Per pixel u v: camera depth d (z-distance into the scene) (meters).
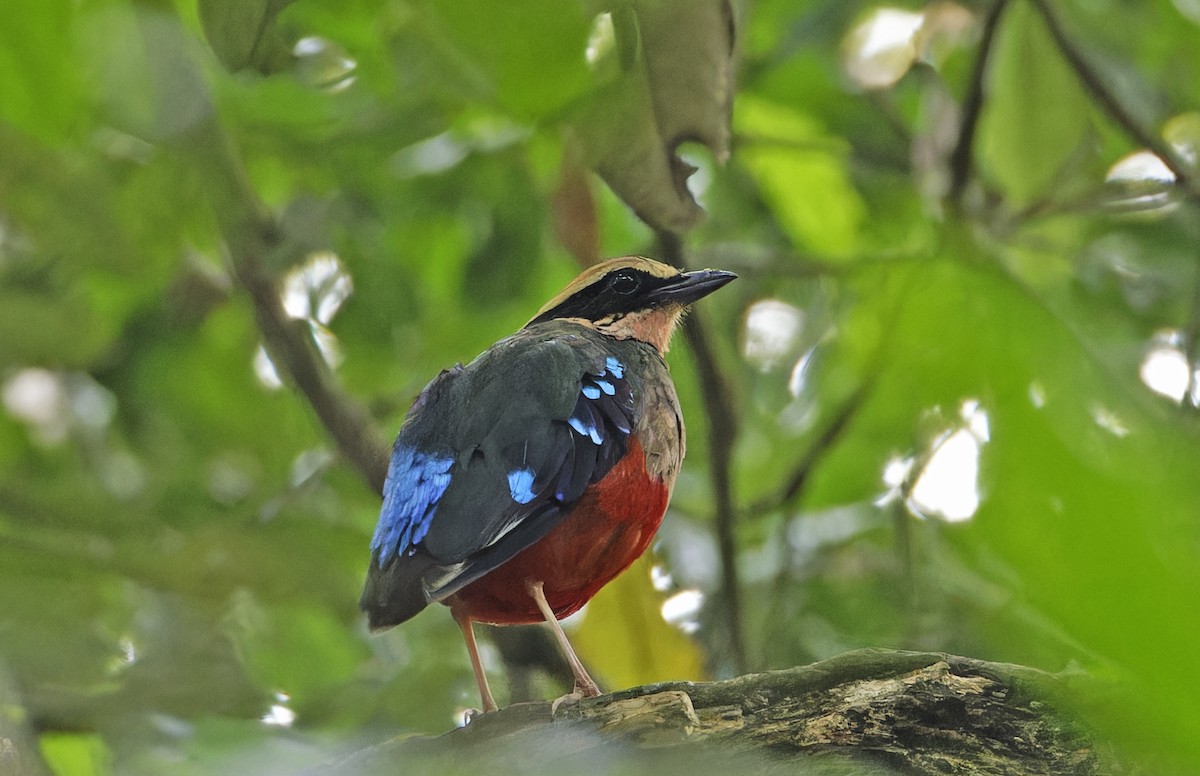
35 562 11.52
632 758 7.20
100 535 13.03
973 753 6.95
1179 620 2.86
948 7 15.02
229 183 10.48
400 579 8.63
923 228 12.98
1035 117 11.91
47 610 11.40
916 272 8.38
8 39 6.38
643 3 7.70
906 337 7.68
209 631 12.02
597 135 8.09
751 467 15.01
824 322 15.60
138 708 11.34
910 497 11.91
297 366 10.91
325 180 12.99
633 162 8.23
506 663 12.00
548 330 10.45
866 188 15.16
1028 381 5.70
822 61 15.02
